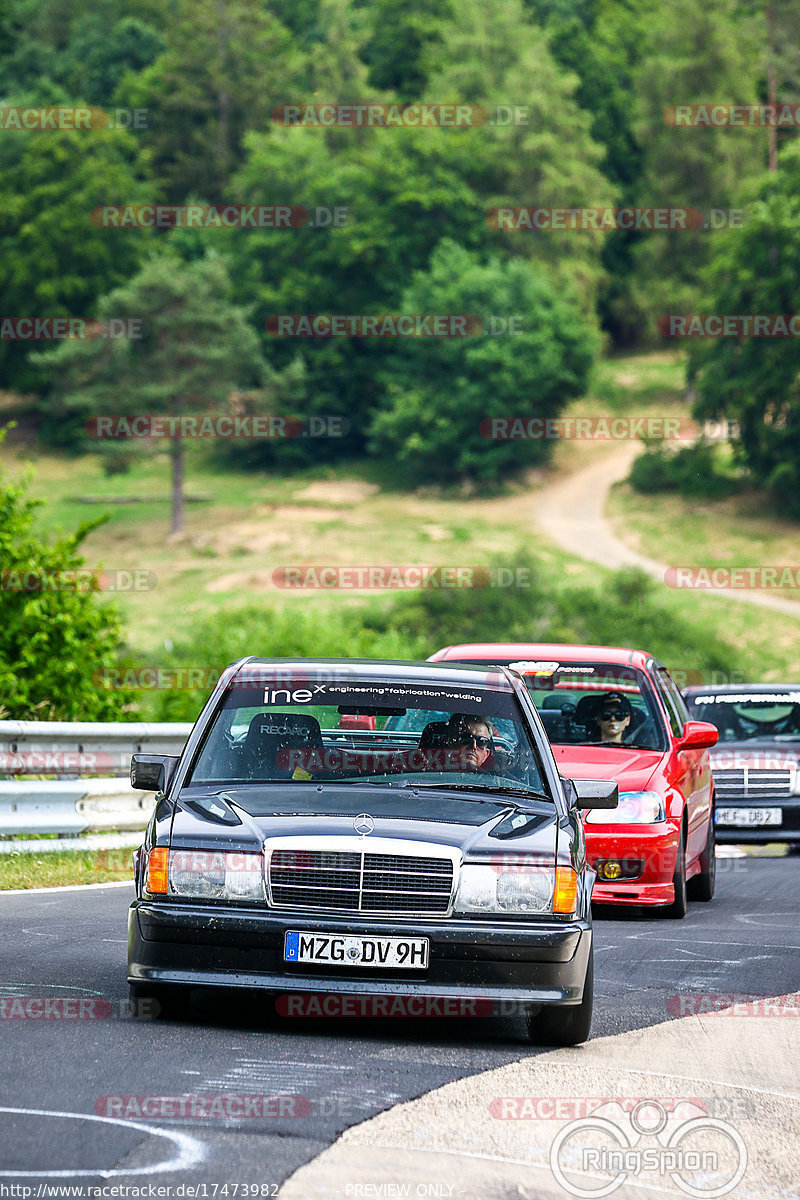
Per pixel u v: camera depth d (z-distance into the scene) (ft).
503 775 91.20
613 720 150.61
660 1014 95.91
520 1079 75.61
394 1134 63.98
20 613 249.75
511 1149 63.21
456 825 83.97
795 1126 69.97
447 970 80.48
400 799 87.10
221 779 89.92
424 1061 78.28
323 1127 64.13
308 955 80.02
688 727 152.87
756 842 217.77
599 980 107.96
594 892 140.05
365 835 81.87
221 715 93.35
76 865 158.92
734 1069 81.25
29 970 98.32
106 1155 58.49
